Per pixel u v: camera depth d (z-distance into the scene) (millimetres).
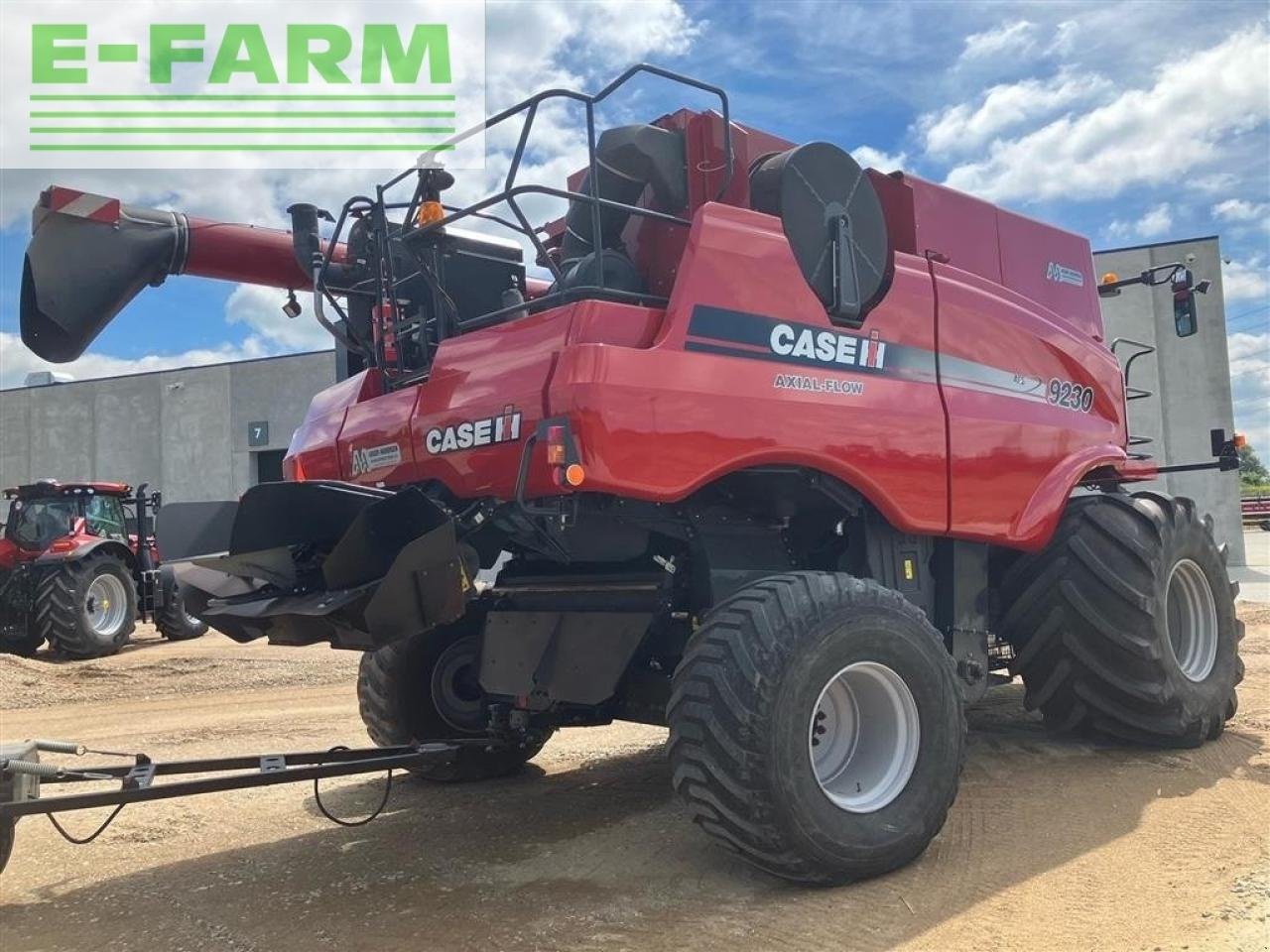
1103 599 4742
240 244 4910
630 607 4121
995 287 4789
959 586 4480
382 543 3520
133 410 30078
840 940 2924
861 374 4023
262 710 7617
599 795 4727
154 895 3531
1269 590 15406
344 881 3631
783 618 3336
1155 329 20125
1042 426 4750
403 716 4898
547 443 3264
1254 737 5258
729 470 3586
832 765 3631
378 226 4418
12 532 11359
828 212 4031
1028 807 4129
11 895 3572
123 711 7789
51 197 4414
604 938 2998
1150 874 3350
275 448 28234
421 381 4281
